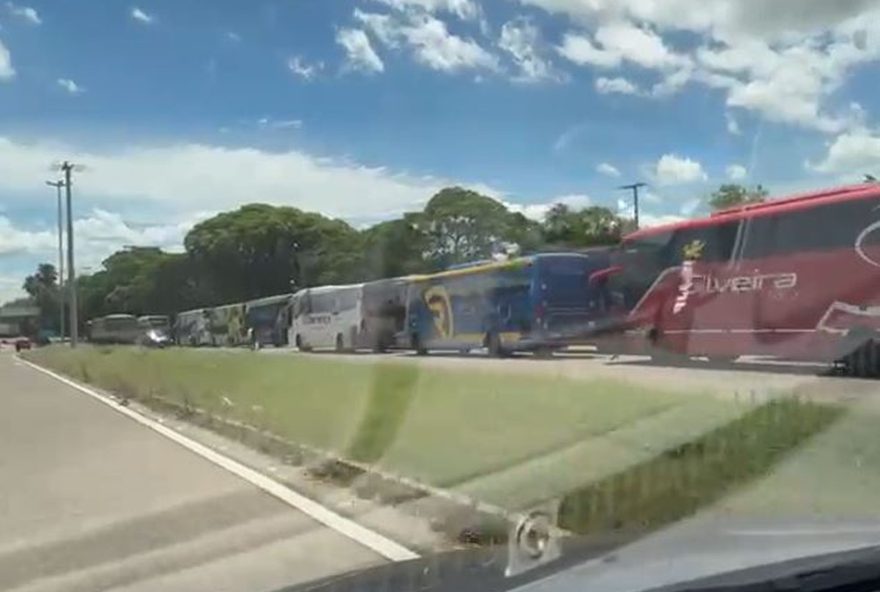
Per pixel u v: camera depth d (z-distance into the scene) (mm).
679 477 8664
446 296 37906
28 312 126688
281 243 63000
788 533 4273
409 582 3803
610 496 8195
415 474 10242
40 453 14258
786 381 18000
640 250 27641
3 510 9922
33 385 32500
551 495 8461
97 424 18438
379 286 43219
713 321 24984
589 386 16391
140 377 28328
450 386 17828
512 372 20969
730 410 11875
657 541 4203
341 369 24719
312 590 3906
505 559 4152
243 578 7086
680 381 17781
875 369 20625
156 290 83625
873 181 21828
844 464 8891
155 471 12273
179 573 7285
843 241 21812
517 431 11969
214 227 68125
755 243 24016
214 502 9977
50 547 8273
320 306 48969
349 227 52125
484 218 37781
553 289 30812
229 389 22047
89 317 98312
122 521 9203
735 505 7734
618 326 28078
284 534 8406
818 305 22281
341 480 10930
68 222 69188
